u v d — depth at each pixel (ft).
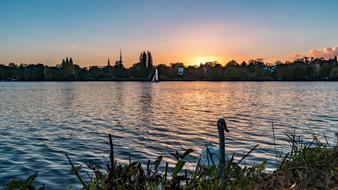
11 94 292.61
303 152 19.42
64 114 132.05
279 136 70.95
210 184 16.63
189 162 37.27
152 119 113.70
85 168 46.26
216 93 299.17
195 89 394.93
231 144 61.98
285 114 122.72
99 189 14.80
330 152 19.43
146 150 60.44
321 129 82.07
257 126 90.07
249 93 293.43
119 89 404.57
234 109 147.95
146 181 15.61
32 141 71.26
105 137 75.82
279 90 347.77
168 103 189.98
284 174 17.58
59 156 56.03
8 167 48.80
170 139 73.00
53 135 79.41
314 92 301.22
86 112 139.74
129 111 143.74
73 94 292.40
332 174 16.11
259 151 53.62
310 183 15.58
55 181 41.01
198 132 83.61
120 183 15.06
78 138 74.69
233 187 16.15
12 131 86.58
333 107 151.12
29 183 12.06
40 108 159.43
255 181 18.08
